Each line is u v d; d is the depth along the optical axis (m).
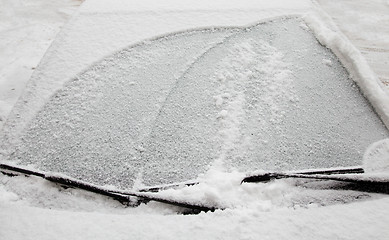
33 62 2.19
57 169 1.06
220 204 0.99
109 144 1.10
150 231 0.94
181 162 1.07
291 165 1.08
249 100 1.21
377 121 1.21
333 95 1.26
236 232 0.94
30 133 1.12
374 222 0.96
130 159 1.08
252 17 1.49
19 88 1.99
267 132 1.14
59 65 1.28
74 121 1.15
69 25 1.44
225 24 1.45
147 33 1.40
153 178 1.04
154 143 1.10
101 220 0.96
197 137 1.12
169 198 1.00
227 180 1.02
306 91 1.26
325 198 1.02
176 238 0.93
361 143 1.15
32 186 1.04
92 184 1.03
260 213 0.98
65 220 0.96
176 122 1.15
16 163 1.07
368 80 1.28
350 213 0.98
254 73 1.29
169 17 1.47
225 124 1.14
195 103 1.20
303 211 0.99
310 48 1.41
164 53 1.34
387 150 1.13
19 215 0.96
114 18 1.47
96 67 1.28
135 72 1.28
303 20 1.52
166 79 1.26
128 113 1.17
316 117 1.19
